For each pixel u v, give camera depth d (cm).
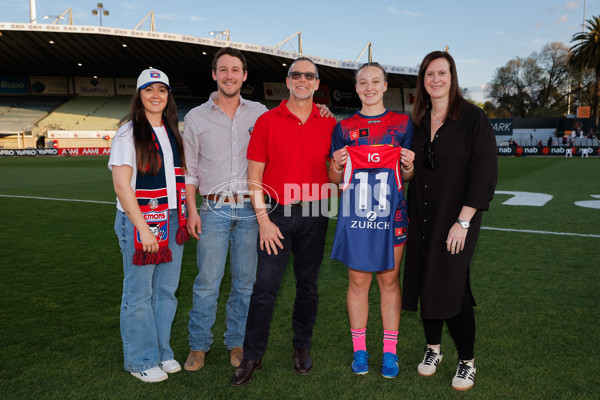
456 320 228
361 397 222
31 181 1369
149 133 230
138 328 238
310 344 258
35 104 4172
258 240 252
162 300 255
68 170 1850
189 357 258
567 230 611
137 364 238
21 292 373
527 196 975
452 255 224
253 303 245
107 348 273
